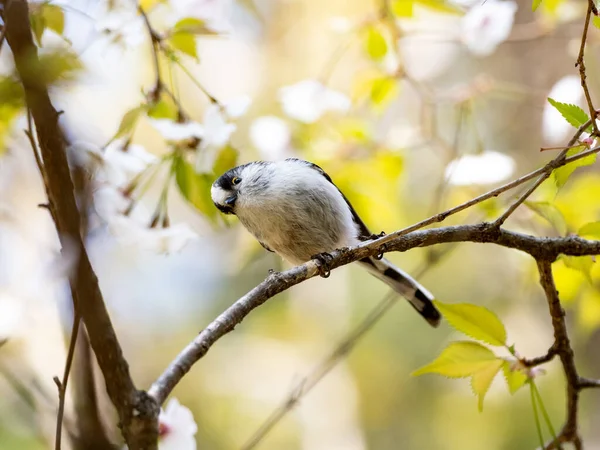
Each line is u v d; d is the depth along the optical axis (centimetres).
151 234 545
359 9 1163
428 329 1272
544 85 1157
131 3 539
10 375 515
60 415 351
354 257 527
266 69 1285
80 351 374
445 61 1250
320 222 748
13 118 506
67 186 343
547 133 724
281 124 834
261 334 1389
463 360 520
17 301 392
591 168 911
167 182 595
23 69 312
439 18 920
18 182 602
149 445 376
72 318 391
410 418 1255
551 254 541
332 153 847
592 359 1127
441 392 1258
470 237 531
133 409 372
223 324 448
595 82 1002
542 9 888
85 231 393
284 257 788
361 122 862
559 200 726
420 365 1262
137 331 1309
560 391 1152
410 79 860
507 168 757
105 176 529
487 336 519
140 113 562
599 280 731
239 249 930
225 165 602
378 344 1277
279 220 740
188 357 421
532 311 1212
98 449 363
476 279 1239
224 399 1339
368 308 1288
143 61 932
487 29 765
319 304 1381
